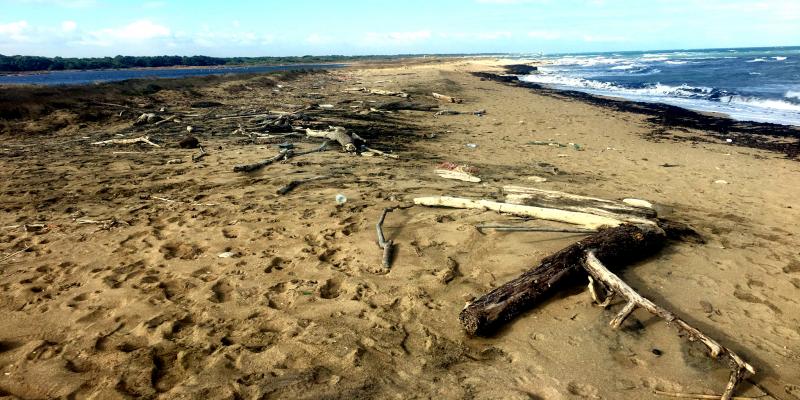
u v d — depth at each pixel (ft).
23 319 12.34
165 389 9.72
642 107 71.72
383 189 24.36
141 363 10.48
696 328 12.43
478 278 14.74
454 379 10.27
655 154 39.34
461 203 21.13
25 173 27.07
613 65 211.00
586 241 15.28
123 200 22.40
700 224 21.16
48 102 45.96
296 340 11.45
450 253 16.42
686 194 26.99
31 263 15.71
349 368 10.48
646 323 12.61
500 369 10.66
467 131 48.49
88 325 12.09
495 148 40.06
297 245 17.06
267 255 16.28
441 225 18.90
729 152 40.55
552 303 13.39
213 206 21.38
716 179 30.78
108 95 54.65
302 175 27.07
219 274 14.90
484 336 11.93
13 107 42.37
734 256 17.21
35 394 9.55
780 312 13.56
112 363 10.50
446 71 150.30
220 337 11.55
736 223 21.48
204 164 29.43
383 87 92.43
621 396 9.93
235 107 57.88
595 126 54.08
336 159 31.91
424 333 11.97
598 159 36.78
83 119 44.34
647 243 16.63
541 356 11.13
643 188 28.02
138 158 31.17
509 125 53.36
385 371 10.46
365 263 15.62
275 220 19.49
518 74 167.43
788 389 10.38
